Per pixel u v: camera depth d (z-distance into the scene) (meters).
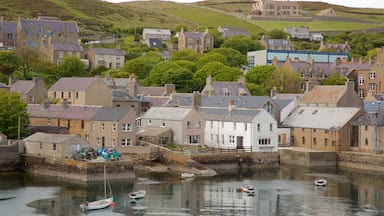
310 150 148.38
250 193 111.06
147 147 136.88
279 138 158.88
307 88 183.00
